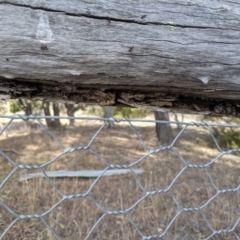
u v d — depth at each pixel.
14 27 0.89
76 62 0.96
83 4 0.94
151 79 1.05
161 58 1.02
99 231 3.64
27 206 4.18
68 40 0.93
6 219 3.85
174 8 1.02
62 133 11.03
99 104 1.20
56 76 0.97
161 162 7.06
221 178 5.49
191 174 5.91
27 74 0.95
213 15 1.06
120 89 1.13
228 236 3.48
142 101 1.20
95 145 9.17
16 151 8.45
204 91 1.15
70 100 1.14
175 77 1.06
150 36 1.00
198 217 3.94
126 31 0.98
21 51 0.91
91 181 5.62
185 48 1.03
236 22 1.08
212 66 1.07
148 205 4.35
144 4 0.99
